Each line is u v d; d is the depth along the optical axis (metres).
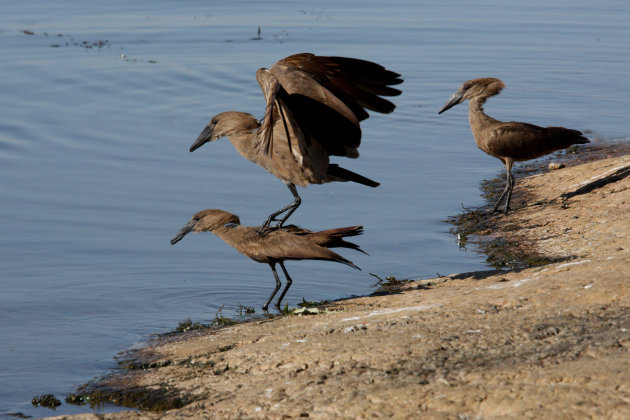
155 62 30.55
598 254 12.74
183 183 19.31
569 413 6.82
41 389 9.81
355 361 8.80
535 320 9.27
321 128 10.62
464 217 16.88
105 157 21.03
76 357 10.78
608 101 26.33
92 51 32.28
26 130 22.86
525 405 7.07
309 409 7.85
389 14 43.44
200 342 10.82
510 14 44.31
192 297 13.03
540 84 28.58
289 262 14.71
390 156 21.78
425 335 9.21
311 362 9.05
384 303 11.70
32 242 15.53
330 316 11.16
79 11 42.53
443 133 24.09
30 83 27.33
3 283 13.61
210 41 34.75
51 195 18.25
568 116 24.69
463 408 7.28
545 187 17.98
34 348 11.10
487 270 13.30
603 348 8.09
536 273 11.96
